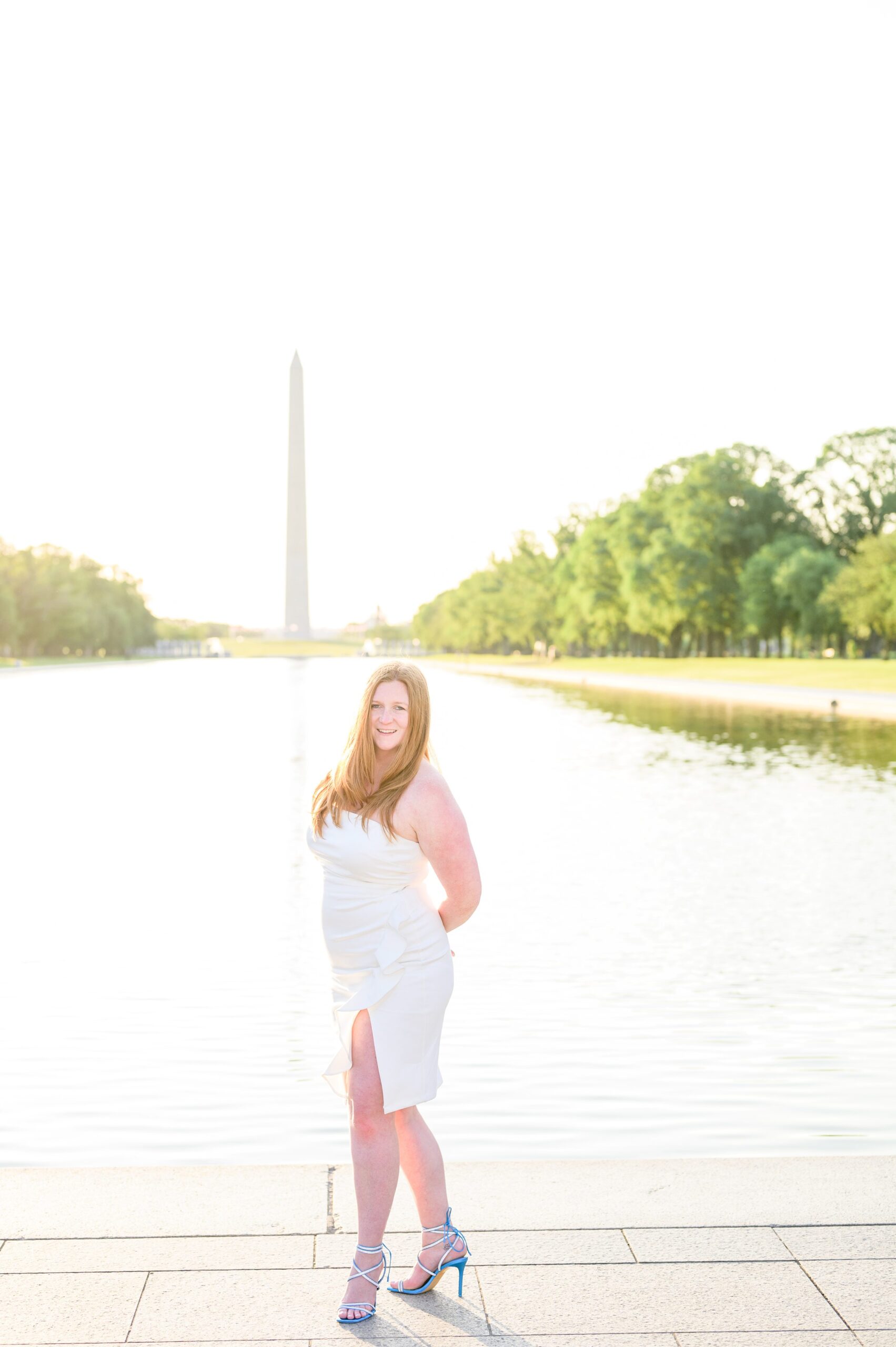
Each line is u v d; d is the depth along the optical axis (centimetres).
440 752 2914
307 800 2027
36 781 2298
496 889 1311
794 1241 388
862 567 7519
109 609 15825
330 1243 391
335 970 397
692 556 8588
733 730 3591
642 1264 376
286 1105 688
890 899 1249
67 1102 692
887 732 3491
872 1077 731
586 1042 802
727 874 1382
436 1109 680
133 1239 390
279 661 16450
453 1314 353
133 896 1267
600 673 8406
